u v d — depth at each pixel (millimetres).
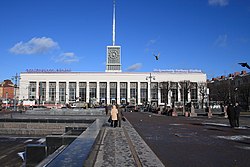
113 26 132000
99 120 27531
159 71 127000
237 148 12828
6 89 135125
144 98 124938
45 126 27797
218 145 13781
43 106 91375
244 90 82375
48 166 5777
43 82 124438
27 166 11273
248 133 19609
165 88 112625
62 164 5926
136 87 126188
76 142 9242
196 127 24766
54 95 124312
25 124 27984
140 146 12555
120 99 125625
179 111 62906
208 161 9859
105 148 11695
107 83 126312
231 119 23906
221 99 88375
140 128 23484
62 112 43469
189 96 112812
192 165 9211
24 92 123438
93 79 126062
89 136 11289
